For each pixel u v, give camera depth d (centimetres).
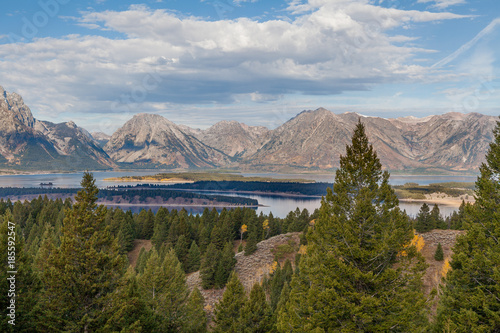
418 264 2512
